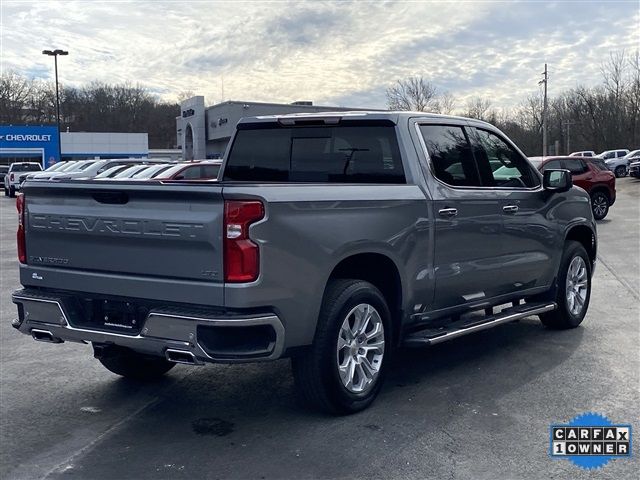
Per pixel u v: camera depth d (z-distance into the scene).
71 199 4.74
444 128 5.92
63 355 6.80
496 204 6.13
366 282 5.01
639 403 5.17
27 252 5.03
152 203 4.37
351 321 4.92
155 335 4.32
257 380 5.91
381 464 4.18
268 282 4.23
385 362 5.19
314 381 4.71
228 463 4.23
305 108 48.69
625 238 15.98
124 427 4.87
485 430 4.68
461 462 4.20
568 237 7.77
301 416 4.99
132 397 5.52
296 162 6.01
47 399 5.49
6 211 28.12
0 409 5.26
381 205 5.00
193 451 4.42
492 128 6.52
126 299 4.53
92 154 63.81
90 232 4.64
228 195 4.12
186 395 5.55
